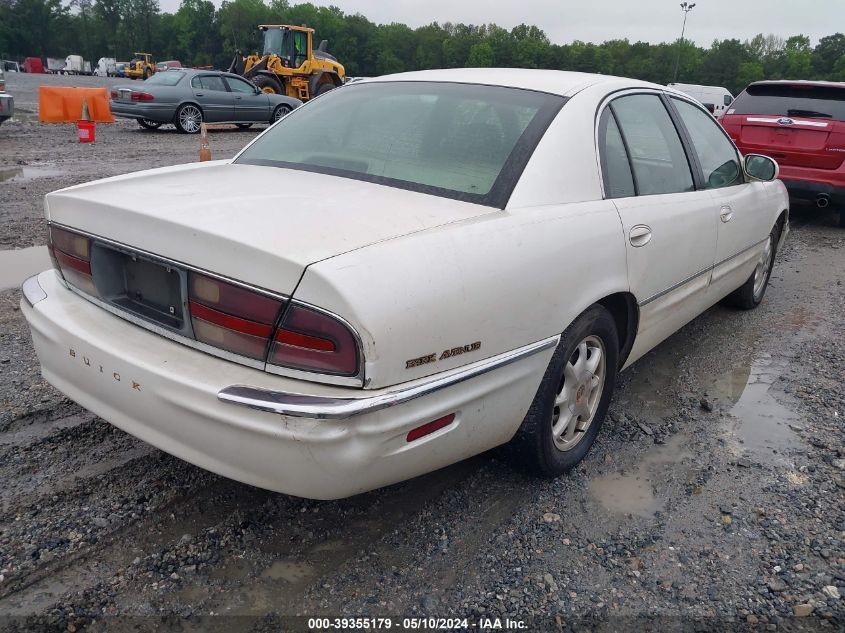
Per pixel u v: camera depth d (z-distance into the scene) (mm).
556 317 2625
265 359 2086
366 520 2738
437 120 3033
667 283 3459
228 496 2818
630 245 3035
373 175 2840
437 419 2260
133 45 122562
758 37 118625
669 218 3377
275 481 2113
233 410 2041
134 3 122062
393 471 2229
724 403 3881
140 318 2387
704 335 4902
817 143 7902
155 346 2295
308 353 2021
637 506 2914
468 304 2256
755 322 5203
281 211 2346
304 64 21516
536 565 2543
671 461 3266
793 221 9055
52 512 2658
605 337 3062
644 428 3535
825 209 9883
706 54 113062
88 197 2521
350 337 1984
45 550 2461
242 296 2080
